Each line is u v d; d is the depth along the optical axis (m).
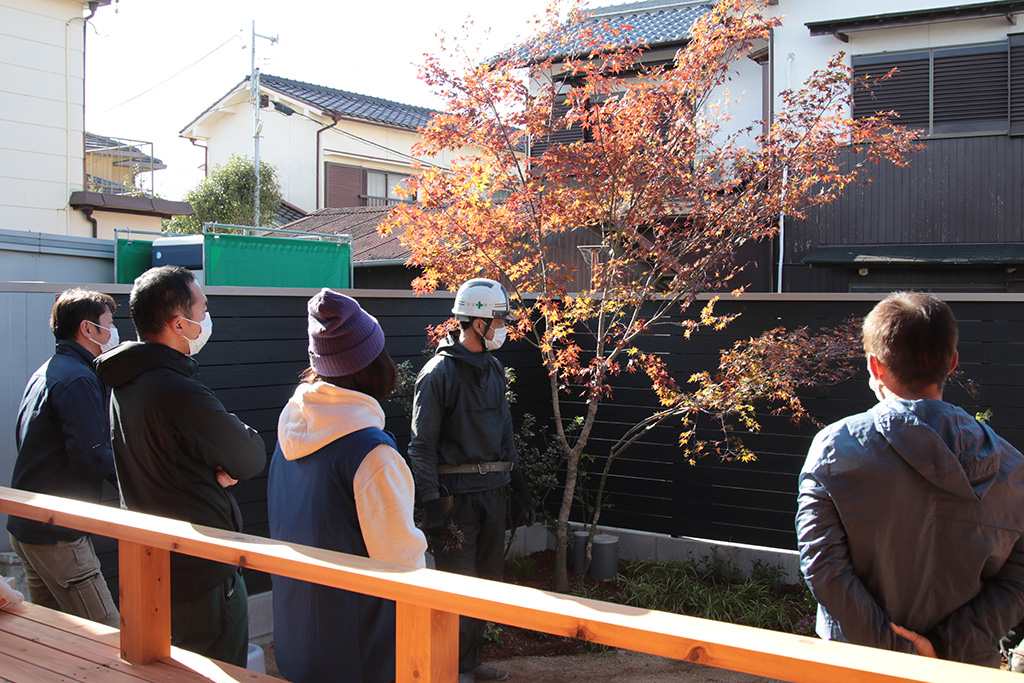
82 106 10.98
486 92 4.87
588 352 5.91
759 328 5.37
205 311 2.44
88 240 8.01
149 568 2.03
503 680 4.04
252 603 4.32
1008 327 4.75
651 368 4.83
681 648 1.23
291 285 9.27
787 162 5.19
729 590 5.11
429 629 1.50
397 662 1.54
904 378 1.71
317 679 1.85
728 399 4.68
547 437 6.07
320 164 21.36
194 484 2.28
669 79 5.01
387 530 1.84
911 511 1.61
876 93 11.26
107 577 3.70
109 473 2.83
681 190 4.85
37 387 2.85
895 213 11.21
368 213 16.61
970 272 10.63
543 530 6.14
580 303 4.88
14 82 10.25
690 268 4.97
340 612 1.84
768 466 5.38
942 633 1.63
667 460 5.69
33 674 1.94
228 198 18.86
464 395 3.77
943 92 10.97
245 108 22.56
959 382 4.85
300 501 1.91
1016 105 10.65
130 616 2.03
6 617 2.37
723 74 5.23
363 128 22.22
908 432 1.61
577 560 5.49
